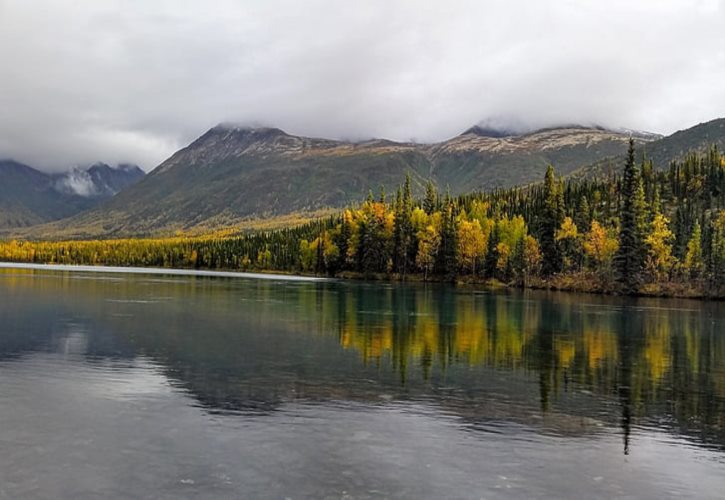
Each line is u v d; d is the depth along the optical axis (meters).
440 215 157.12
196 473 17.81
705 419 25.84
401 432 22.56
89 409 24.55
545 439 22.39
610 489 17.77
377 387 29.88
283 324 53.66
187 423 22.88
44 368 32.31
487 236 146.25
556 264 134.62
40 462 18.42
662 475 19.03
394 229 161.50
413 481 17.75
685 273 126.25
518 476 18.48
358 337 46.59
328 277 173.50
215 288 105.94
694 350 44.97
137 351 38.16
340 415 24.61
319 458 19.42
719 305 93.44
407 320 59.00
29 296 77.25
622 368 37.09
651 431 23.86
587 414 26.14
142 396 26.83
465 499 16.58
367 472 18.33
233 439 21.11
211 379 30.64
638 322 63.78
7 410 24.11
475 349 42.44
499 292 113.06
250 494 16.39
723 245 118.69
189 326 50.78
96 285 105.69
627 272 114.06
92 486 16.67
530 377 33.50
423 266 152.75
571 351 42.94
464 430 23.14
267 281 140.50
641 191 124.19
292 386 29.55
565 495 17.17
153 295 84.75
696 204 166.38
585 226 143.00
